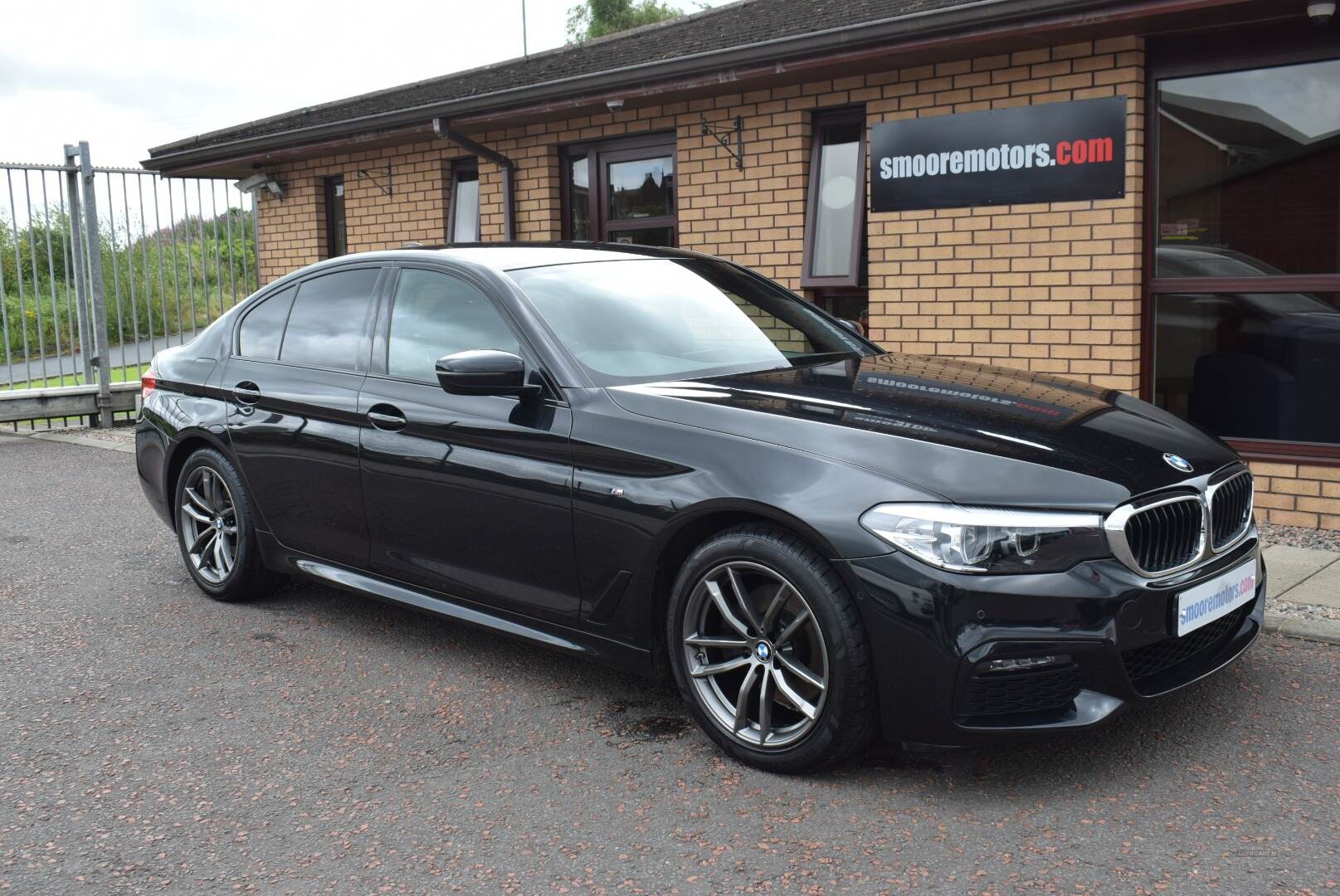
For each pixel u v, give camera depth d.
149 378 5.39
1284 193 5.89
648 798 3.11
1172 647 3.19
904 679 2.93
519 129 9.29
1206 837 2.79
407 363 4.23
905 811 2.98
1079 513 2.92
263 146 10.52
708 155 8.12
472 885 2.69
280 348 4.80
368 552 4.36
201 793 3.22
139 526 6.86
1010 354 6.73
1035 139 6.47
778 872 2.70
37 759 3.48
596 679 4.07
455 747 3.50
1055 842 2.79
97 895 2.68
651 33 9.95
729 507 3.18
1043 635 2.86
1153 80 6.17
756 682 3.27
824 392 3.56
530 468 3.68
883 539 2.93
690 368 3.86
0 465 9.23
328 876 2.75
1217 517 3.31
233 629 4.75
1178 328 6.30
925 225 6.98
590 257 4.41
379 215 10.55
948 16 6.13
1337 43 5.61
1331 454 5.81
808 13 8.16
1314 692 3.69
